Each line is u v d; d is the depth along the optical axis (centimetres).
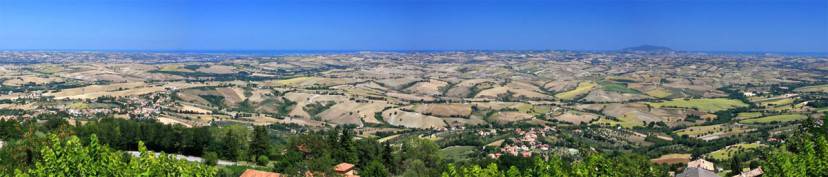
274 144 15550
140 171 2788
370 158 12731
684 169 12188
